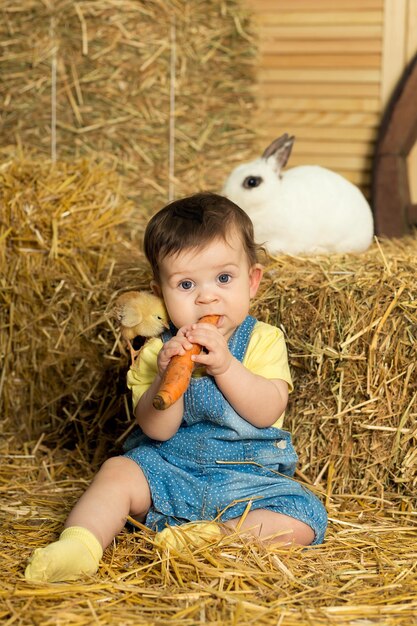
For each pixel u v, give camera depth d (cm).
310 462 244
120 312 212
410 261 250
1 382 285
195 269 201
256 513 198
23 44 366
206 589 172
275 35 402
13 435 285
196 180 383
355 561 192
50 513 222
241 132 395
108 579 178
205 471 205
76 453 271
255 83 398
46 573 173
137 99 373
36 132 370
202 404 203
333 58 398
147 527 200
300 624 158
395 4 390
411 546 202
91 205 291
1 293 281
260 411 203
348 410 236
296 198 304
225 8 386
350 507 229
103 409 272
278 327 246
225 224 204
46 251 281
